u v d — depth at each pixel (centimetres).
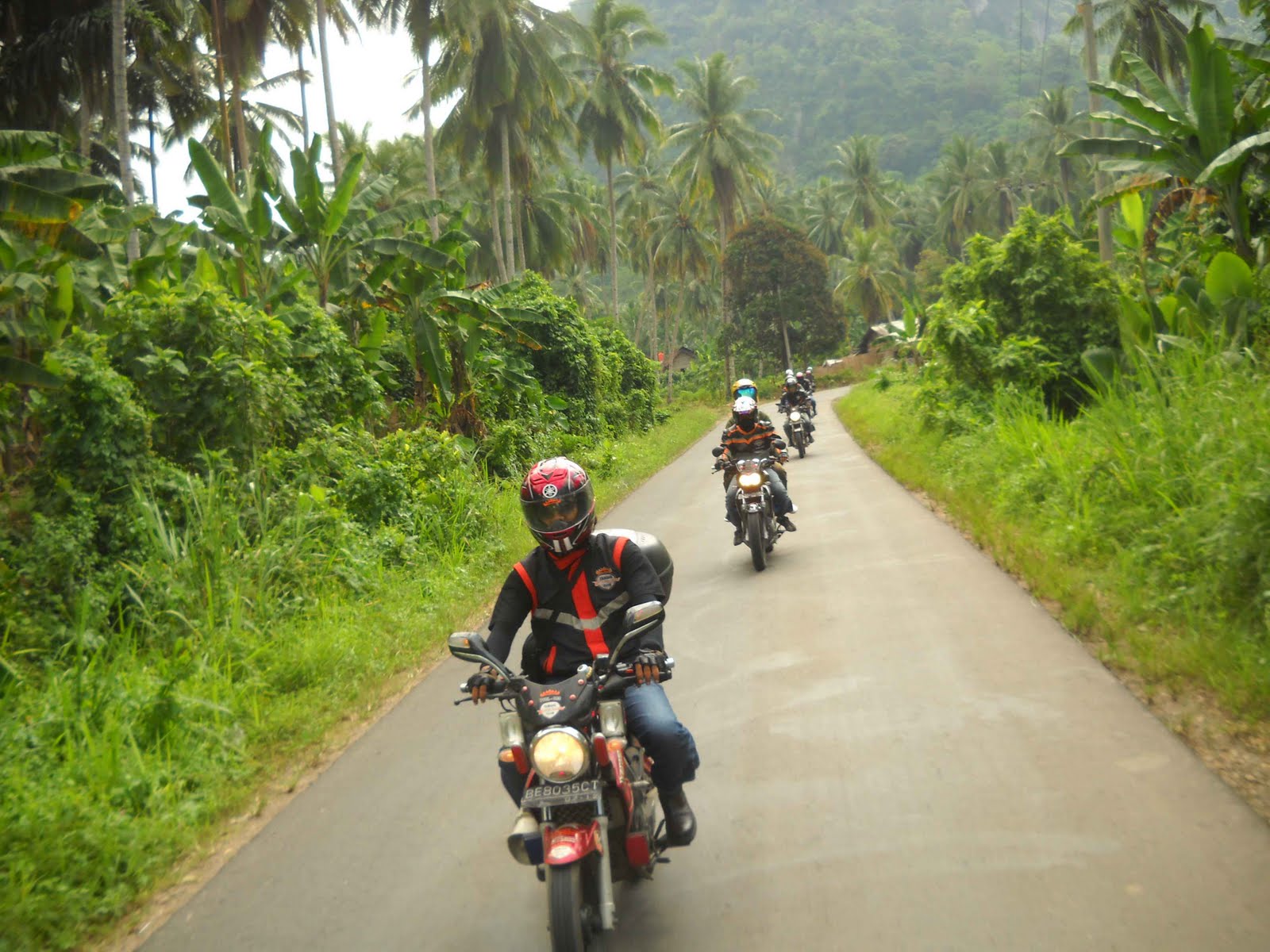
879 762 465
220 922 393
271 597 827
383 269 1550
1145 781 411
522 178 4253
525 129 3909
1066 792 410
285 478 1040
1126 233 1620
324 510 973
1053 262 1580
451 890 397
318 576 873
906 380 3856
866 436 2281
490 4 3288
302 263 1512
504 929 364
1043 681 543
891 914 339
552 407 2309
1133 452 839
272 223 1455
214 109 3275
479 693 366
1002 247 1636
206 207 1384
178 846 462
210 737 578
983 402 1555
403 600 888
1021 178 8425
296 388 1170
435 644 795
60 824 454
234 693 646
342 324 1641
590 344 2633
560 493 365
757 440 1013
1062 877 347
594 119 5012
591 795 327
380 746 576
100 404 834
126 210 1348
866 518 1156
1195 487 715
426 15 3164
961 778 436
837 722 522
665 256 6512
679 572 988
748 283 6112
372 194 1614
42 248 1192
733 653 672
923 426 1731
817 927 337
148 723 573
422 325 1608
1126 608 623
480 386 1852
